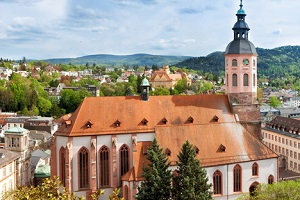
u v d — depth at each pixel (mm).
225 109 105750
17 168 113812
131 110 98500
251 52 106500
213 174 95938
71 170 92750
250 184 99812
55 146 96875
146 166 92625
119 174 95500
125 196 91938
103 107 97312
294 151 153625
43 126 199250
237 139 101250
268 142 173125
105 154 94938
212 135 99625
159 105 101000
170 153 94000
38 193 39500
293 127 157750
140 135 96438
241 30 108438
